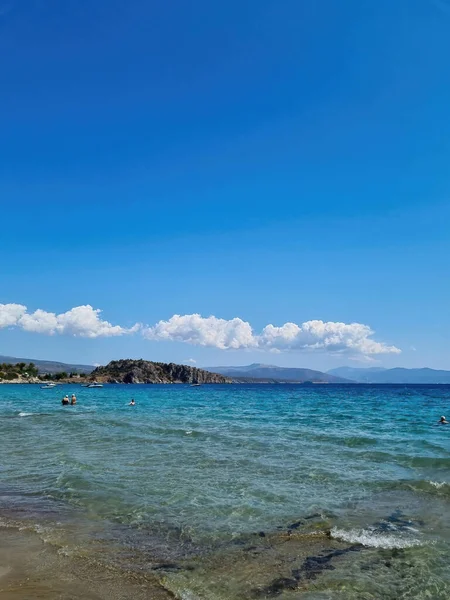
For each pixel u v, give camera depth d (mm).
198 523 11367
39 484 15203
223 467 17750
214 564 8984
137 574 8508
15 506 12805
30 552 9547
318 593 7773
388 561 9070
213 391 139625
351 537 10398
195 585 8062
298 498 13500
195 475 16375
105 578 8328
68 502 13141
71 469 17391
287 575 8477
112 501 13203
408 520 11555
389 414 45625
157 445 23453
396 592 7809
